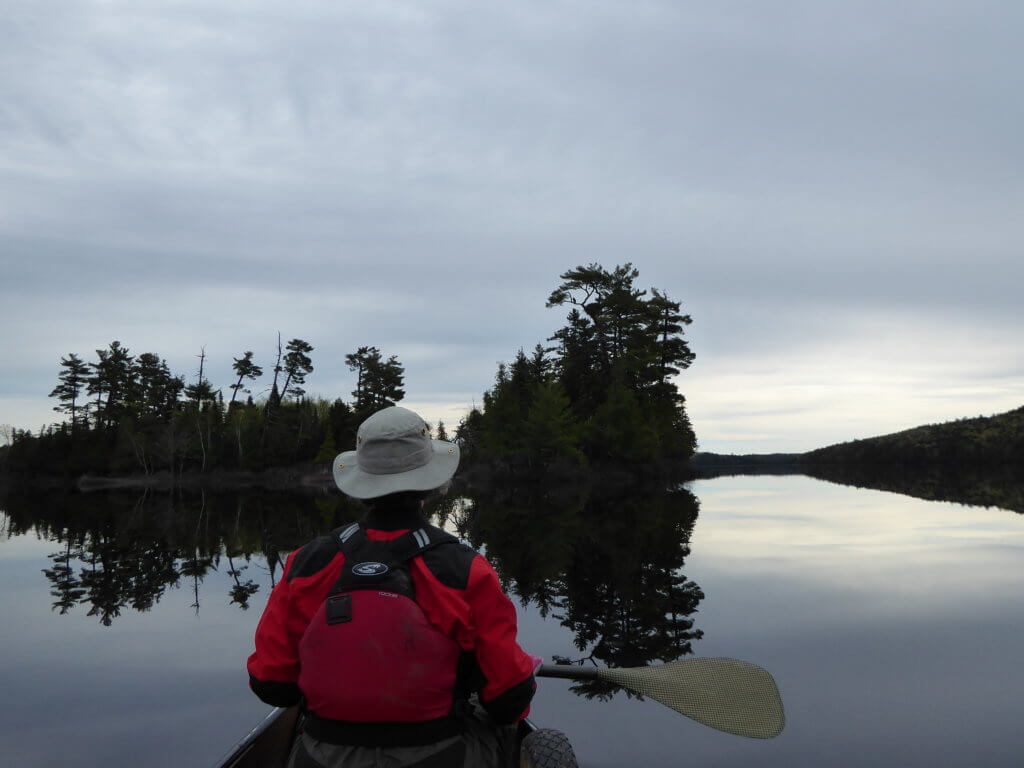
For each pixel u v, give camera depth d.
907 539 13.62
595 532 16.36
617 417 56.69
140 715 4.80
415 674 1.80
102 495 51.41
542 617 7.38
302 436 77.38
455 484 54.56
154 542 16.30
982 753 3.75
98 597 9.30
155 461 79.25
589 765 3.70
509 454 58.47
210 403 80.00
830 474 87.06
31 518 26.14
